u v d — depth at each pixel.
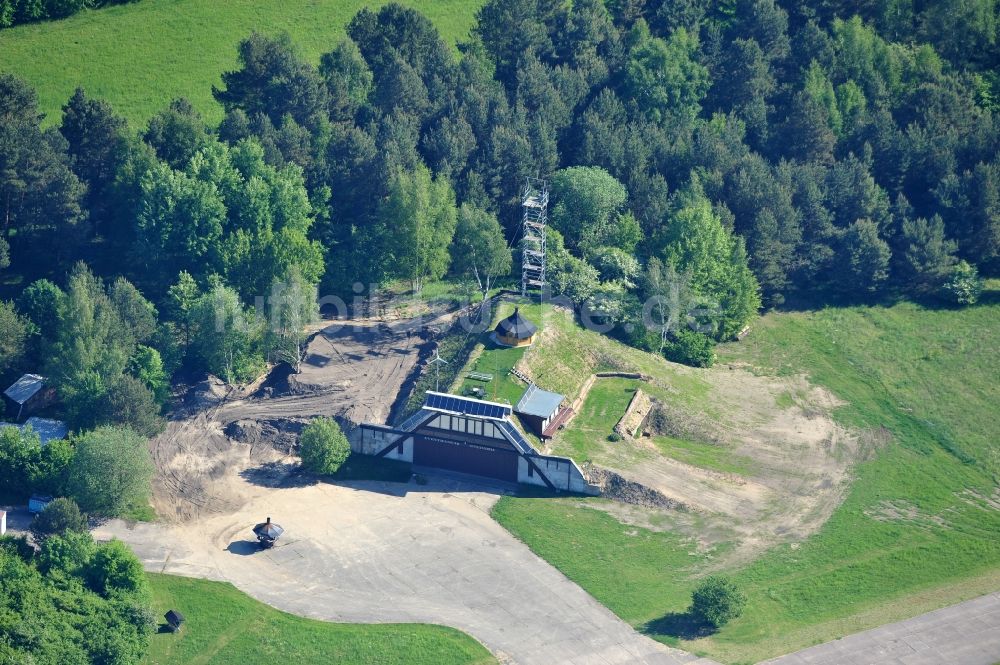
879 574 172.88
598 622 162.50
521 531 179.25
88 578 160.00
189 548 174.25
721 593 160.38
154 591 165.50
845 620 164.25
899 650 159.12
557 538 178.00
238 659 155.50
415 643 158.12
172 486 186.62
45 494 178.50
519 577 170.38
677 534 179.88
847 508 186.75
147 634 156.25
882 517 185.12
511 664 155.62
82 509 176.88
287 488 188.00
